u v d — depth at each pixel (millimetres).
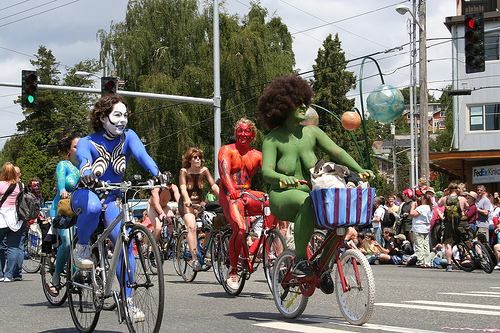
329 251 4832
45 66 63344
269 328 4660
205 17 32531
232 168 6770
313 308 5883
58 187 6332
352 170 5270
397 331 4406
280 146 5328
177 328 4742
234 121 30109
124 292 4191
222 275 7344
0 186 9352
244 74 30719
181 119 29875
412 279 9102
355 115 12898
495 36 29094
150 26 32688
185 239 8969
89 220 4582
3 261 9844
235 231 6664
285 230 7910
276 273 5434
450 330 4473
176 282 8891
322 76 51938
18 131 62562
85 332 4715
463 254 11094
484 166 26625
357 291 4695
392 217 13781
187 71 31312
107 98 4809
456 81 29734
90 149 4770
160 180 4449
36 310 6129
